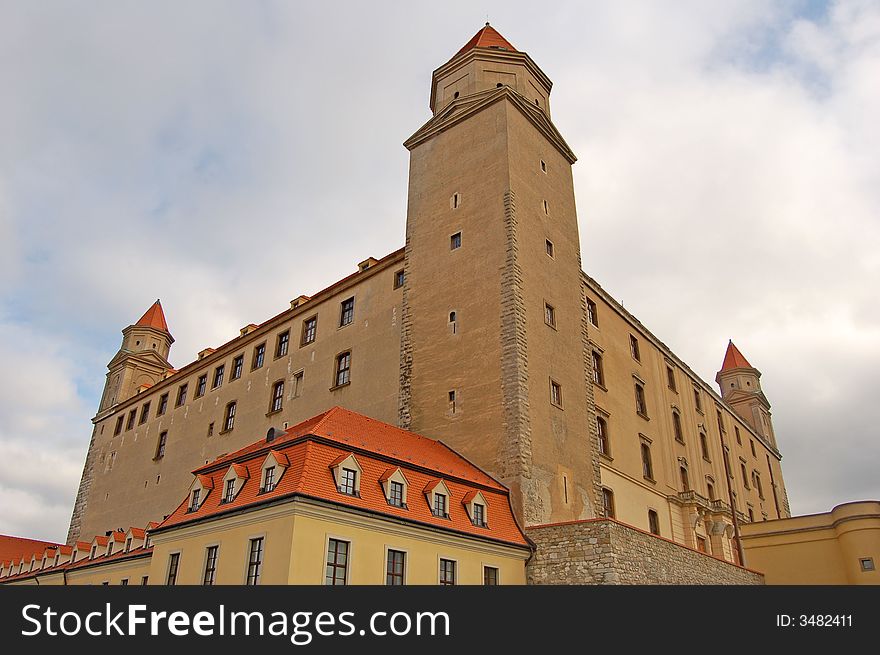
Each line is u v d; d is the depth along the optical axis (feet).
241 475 88.12
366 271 152.66
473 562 91.61
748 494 224.12
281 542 74.13
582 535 95.14
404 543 83.92
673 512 160.86
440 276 134.00
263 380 169.68
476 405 116.16
